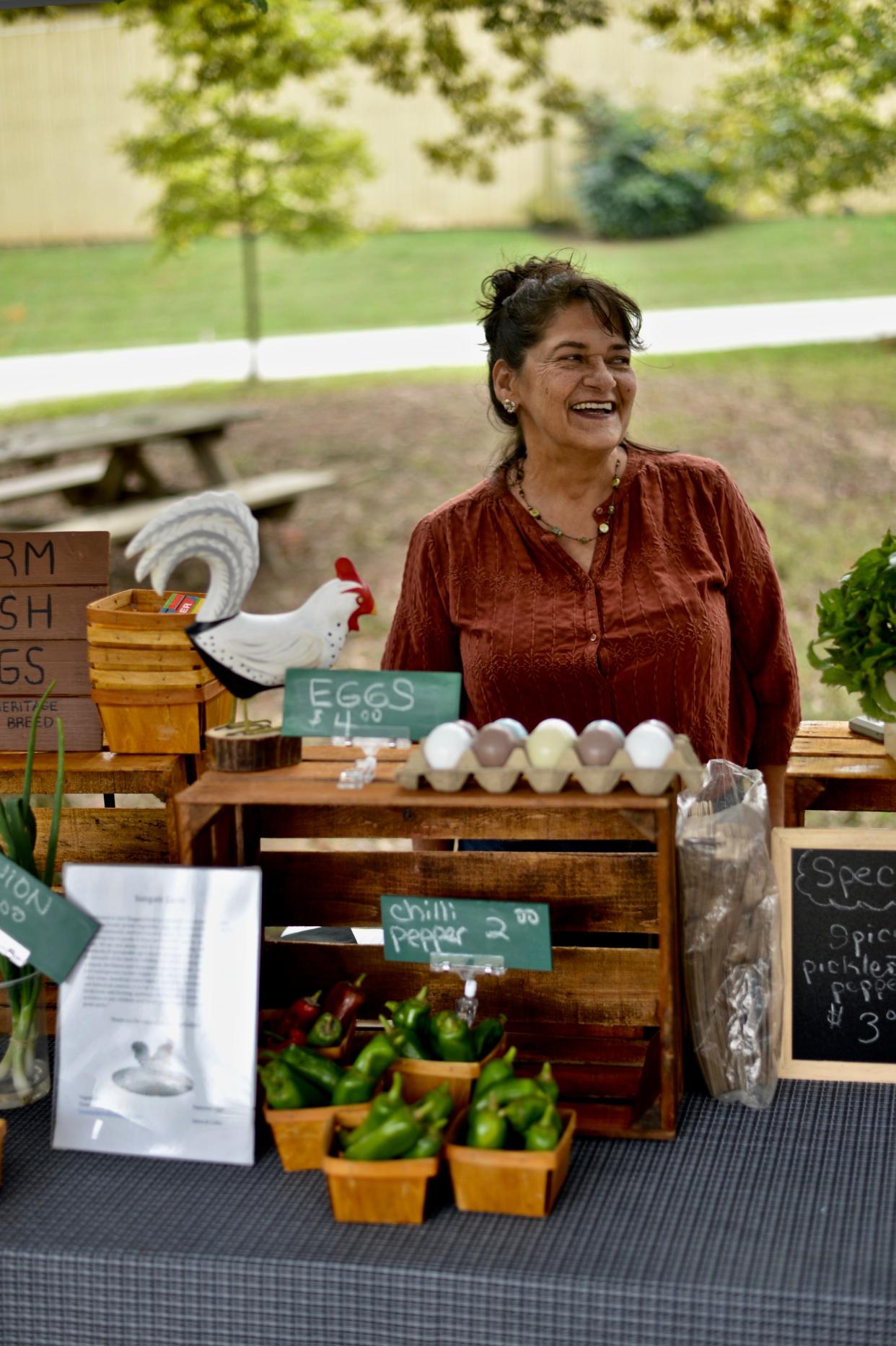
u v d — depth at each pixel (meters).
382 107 17.50
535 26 7.43
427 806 1.68
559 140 17.22
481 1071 1.64
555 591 2.12
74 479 8.02
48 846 1.81
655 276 14.23
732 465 8.60
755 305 12.65
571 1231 1.49
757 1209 1.53
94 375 12.18
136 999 1.71
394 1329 1.44
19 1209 1.57
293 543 8.17
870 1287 1.38
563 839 1.74
